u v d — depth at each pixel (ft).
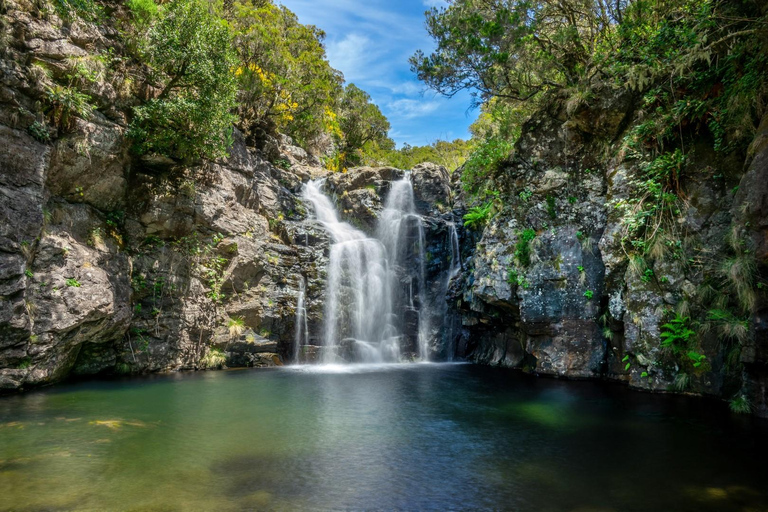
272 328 50.90
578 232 41.16
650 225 35.17
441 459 20.66
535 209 43.91
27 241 30.91
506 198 46.47
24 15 32.09
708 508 15.80
